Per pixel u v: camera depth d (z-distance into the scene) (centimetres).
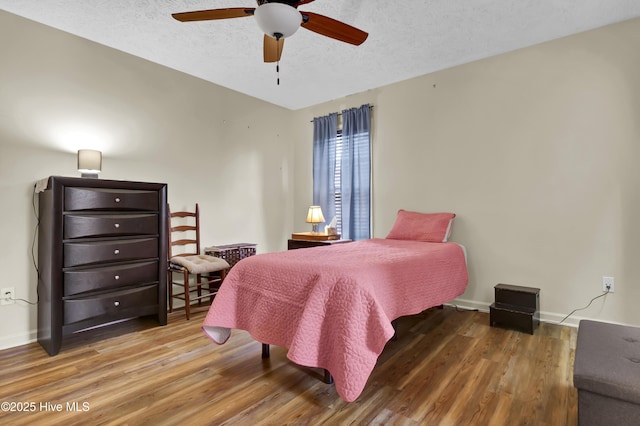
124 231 270
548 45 305
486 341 257
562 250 299
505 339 261
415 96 386
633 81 271
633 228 269
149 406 171
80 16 263
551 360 221
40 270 260
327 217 456
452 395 180
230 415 163
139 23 273
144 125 338
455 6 252
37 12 257
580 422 133
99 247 256
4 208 255
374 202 420
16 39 260
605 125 280
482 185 341
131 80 328
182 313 332
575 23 276
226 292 222
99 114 306
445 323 300
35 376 203
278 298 199
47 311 241
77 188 248
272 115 474
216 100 404
